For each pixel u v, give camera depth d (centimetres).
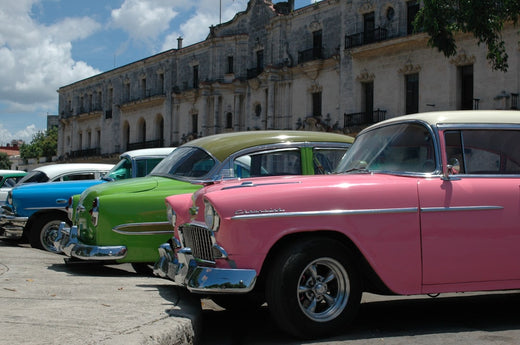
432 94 2461
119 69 4906
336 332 457
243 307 604
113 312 451
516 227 484
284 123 3275
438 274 470
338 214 450
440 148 489
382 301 641
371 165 526
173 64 4284
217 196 452
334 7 2995
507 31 2180
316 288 446
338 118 2934
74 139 5747
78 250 724
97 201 721
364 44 2719
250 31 3641
